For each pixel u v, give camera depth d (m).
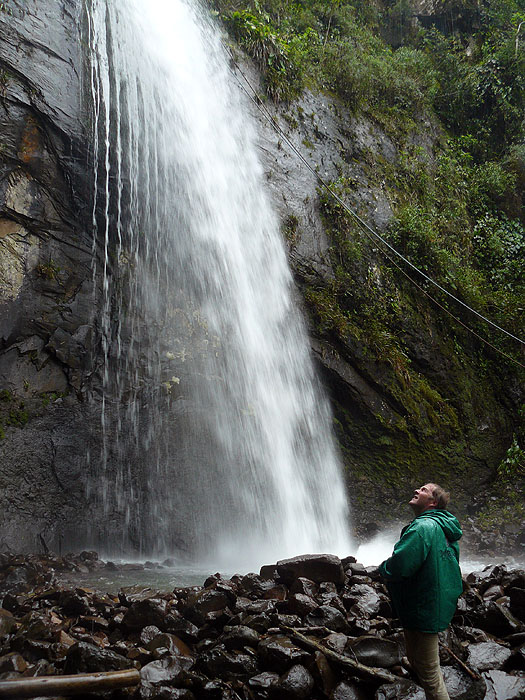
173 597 5.31
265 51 13.77
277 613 4.68
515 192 18.52
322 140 14.20
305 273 12.32
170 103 11.18
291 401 11.41
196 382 10.30
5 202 8.77
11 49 9.02
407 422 12.23
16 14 9.19
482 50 20.55
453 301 14.21
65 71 9.58
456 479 12.48
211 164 11.59
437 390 13.22
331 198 13.37
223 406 10.50
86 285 9.51
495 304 14.87
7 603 5.29
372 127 15.80
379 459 11.95
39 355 8.89
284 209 12.55
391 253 13.91
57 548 8.45
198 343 10.50
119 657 3.79
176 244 10.68
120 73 10.38
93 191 9.66
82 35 9.97
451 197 16.59
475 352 14.27
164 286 10.38
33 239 9.07
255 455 10.67
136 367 9.77
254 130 12.84
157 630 4.45
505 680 3.90
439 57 20.05
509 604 5.06
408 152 16.38
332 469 11.62
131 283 10.00
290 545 10.55
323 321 11.95
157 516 9.43
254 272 11.60
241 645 4.23
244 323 11.17
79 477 8.88
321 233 12.95
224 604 4.81
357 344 12.10
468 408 13.32
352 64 15.91
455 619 4.84
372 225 13.95
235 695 3.70
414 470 12.09
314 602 4.83
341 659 3.92
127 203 10.08
